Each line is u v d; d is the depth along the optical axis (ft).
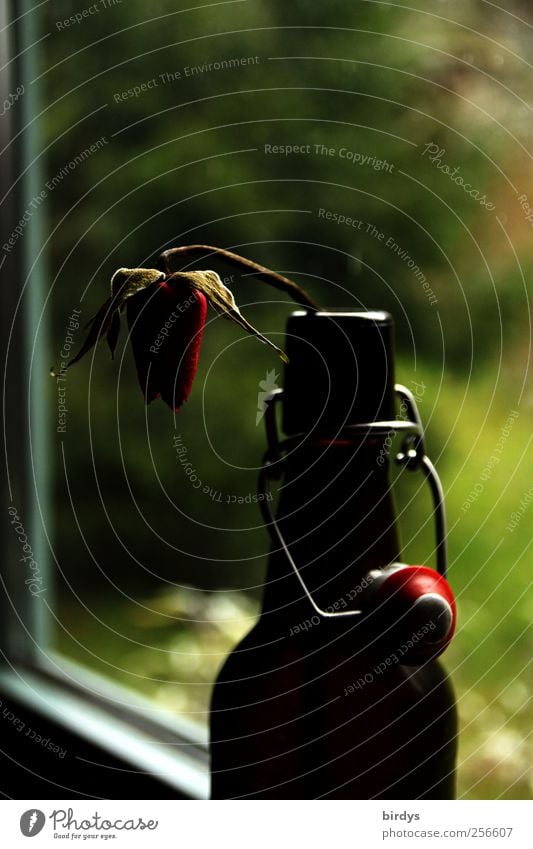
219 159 4.03
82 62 4.23
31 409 2.76
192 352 1.31
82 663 3.51
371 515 1.45
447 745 1.48
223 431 4.40
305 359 1.41
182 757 1.95
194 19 3.94
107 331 1.32
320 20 3.57
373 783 1.48
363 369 1.40
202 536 4.52
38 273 2.85
